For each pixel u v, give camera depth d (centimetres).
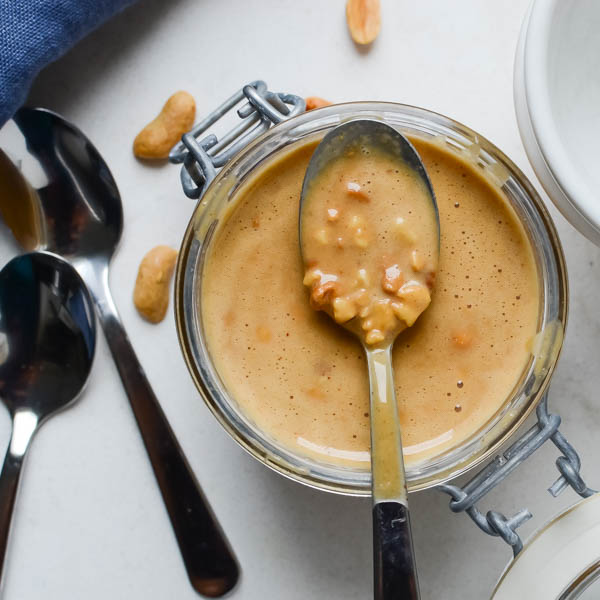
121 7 45
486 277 42
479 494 41
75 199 45
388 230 41
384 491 40
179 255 42
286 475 41
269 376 42
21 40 43
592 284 45
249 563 45
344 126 41
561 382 45
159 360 45
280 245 42
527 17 41
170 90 46
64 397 45
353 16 45
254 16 46
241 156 42
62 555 45
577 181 40
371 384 40
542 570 42
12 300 45
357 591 45
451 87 45
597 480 45
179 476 45
